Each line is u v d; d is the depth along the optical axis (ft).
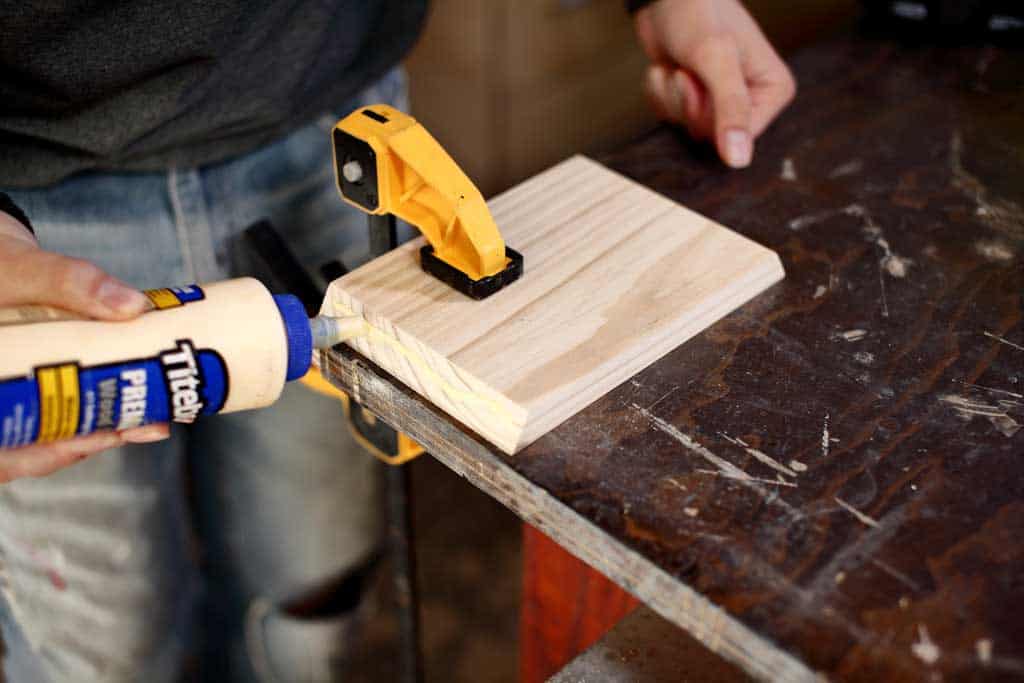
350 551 4.31
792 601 1.87
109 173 3.10
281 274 2.72
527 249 2.55
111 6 2.55
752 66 3.33
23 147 2.89
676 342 2.39
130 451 3.54
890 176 3.05
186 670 4.35
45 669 3.99
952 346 2.43
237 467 4.05
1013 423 2.23
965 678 1.76
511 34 6.31
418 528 5.77
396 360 2.35
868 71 3.59
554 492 2.06
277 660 4.61
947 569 1.93
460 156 6.92
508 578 5.54
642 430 2.19
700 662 2.32
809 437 2.19
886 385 2.32
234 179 3.29
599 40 6.75
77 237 3.15
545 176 2.82
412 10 3.46
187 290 2.11
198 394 2.07
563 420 2.20
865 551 1.95
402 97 3.80
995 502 2.05
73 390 1.95
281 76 3.04
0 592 3.85
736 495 2.06
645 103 7.26
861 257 2.72
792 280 2.62
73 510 3.54
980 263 2.70
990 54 3.69
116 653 3.97
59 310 2.02
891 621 1.84
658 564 1.92
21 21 2.48
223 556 4.50
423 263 2.44
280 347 2.11
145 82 2.79
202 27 2.67
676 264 2.53
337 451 3.90
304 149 3.43
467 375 2.18
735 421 2.22
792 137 3.24
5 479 2.22
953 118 3.33
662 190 3.00
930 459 2.14
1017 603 1.87
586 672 2.31
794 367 2.36
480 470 2.23
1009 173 3.07
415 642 3.73
